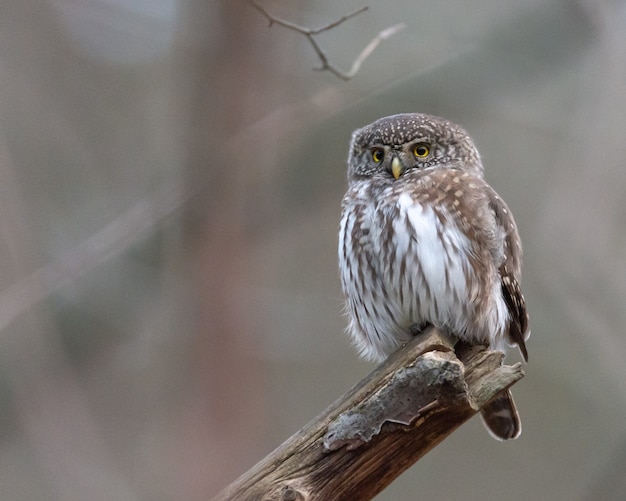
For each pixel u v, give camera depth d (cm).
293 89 1261
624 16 1305
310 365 1455
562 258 1350
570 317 1372
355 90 1198
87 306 1161
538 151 1529
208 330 1022
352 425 700
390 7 1443
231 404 1001
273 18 1037
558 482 1486
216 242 1062
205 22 1141
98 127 1586
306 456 709
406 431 696
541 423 1517
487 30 1251
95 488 1027
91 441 1036
